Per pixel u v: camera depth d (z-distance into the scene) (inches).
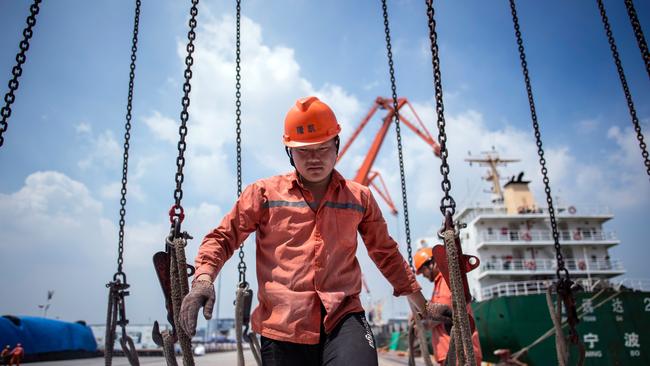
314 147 97.2
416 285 111.4
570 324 136.4
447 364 88.0
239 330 147.4
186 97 99.6
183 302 78.1
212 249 89.7
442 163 88.5
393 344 1348.4
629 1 150.6
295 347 90.3
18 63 107.7
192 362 82.4
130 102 174.4
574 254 995.9
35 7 108.9
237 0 197.9
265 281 93.6
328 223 96.1
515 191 1096.2
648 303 512.4
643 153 182.7
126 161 175.8
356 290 96.0
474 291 1001.5
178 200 92.0
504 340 596.4
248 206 96.3
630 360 494.3
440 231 87.0
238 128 190.5
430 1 94.3
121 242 168.1
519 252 1001.5
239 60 194.2
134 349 152.6
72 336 978.1
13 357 703.1
